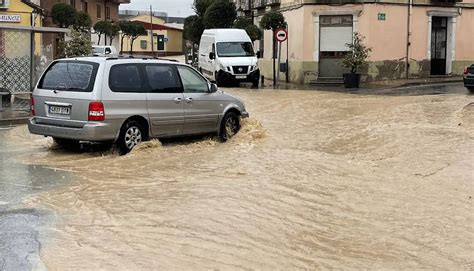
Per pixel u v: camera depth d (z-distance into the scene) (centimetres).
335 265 544
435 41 3150
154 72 1140
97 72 1048
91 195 773
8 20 3094
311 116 1655
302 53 3020
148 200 748
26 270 508
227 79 2825
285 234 631
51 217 671
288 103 1992
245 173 913
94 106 1027
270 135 1320
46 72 1105
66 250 562
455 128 1342
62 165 977
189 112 1187
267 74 3584
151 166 970
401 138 1221
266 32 3634
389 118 1573
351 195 797
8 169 941
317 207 738
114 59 1080
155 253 559
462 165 967
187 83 1201
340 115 1672
